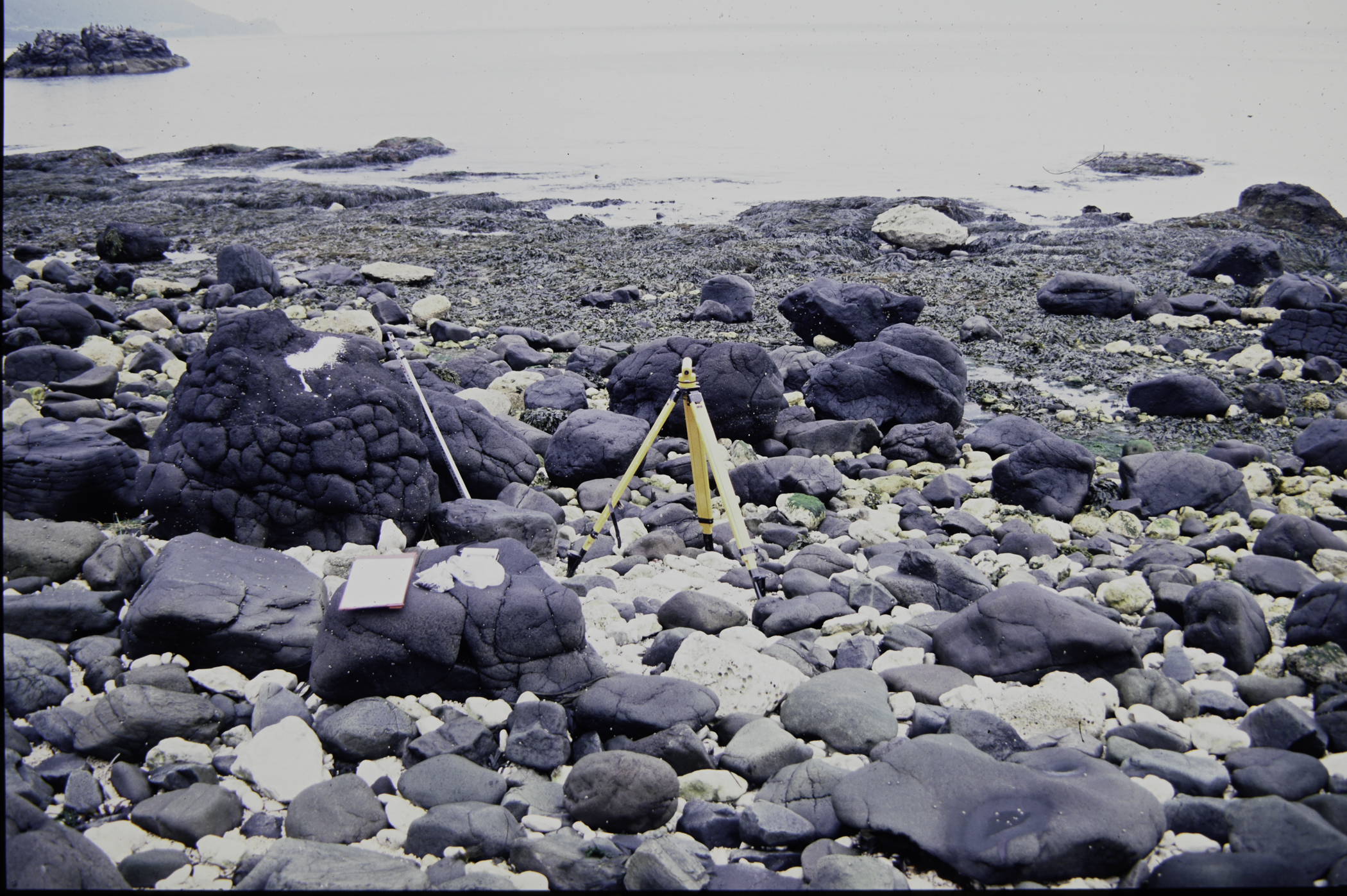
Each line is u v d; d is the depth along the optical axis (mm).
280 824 3875
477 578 4730
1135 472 7746
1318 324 11812
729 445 8828
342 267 16375
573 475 8062
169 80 92625
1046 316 14172
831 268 17453
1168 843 3748
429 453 7078
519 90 78375
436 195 26250
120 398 9289
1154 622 5566
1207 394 10055
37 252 17828
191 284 14977
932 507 7762
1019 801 3709
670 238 20000
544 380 10141
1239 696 4887
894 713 4676
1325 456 8516
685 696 4453
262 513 6160
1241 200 21891
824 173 31266
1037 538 6730
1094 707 4551
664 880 3469
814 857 3691
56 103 65875
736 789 4102
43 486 6324
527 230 21266
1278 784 3986
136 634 4688
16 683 4484
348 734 4250
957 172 31391
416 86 85625
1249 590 5984
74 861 3289
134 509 6777
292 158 35469
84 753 4156
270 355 6488
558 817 3953
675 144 40250
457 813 3779
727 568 6469
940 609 5805
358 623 4547
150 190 26547
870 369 9602
